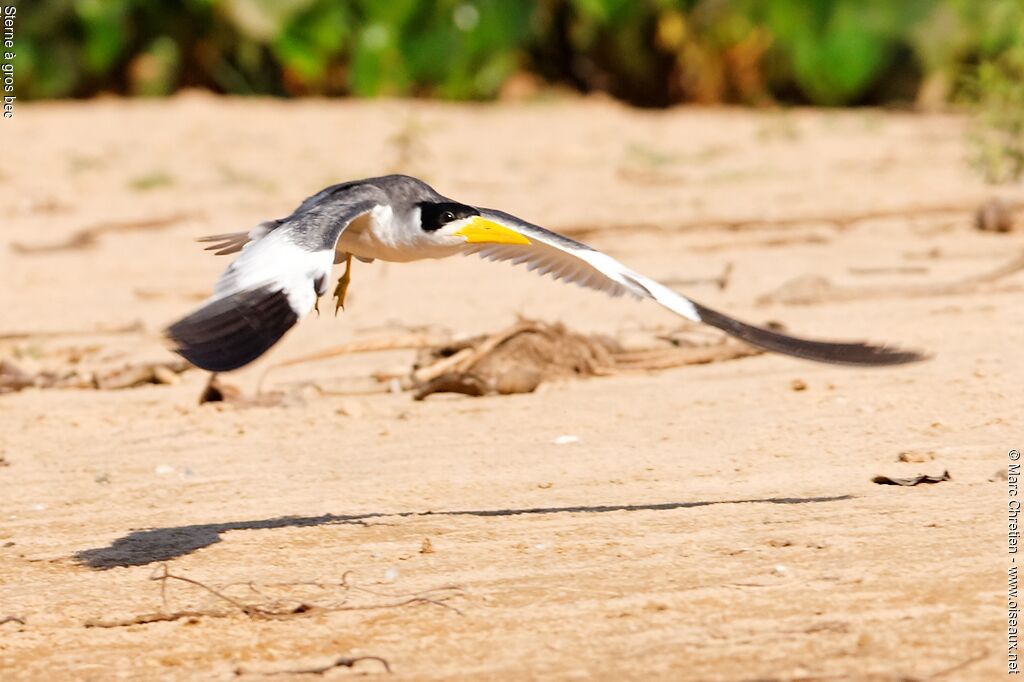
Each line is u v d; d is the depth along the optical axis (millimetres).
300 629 7656
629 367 13039
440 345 13359
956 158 26328
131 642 7613
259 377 13297
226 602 8062
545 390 12586
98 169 25953
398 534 9047
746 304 15438
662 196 22969
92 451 11297
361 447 11102
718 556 8375
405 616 7750
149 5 33844
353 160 26688
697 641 7215
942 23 34562
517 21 34625
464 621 7641
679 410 11711
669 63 35688
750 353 13398
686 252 18734
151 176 24922
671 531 8859
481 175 25188
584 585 8039
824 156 27234
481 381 12508
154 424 12031
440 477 10242
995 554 8188
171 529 9352
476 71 34812
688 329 14367
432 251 9164
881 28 34656
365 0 34062
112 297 17219
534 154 27609
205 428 11836
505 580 8180
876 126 31688
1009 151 23453
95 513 9773
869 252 18328
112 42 33375
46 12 33125
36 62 33250
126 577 8539
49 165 26281
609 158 27188
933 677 6645
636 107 35688
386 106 33844
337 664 7160
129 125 30797
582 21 35344
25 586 8461
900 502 9195
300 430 11664
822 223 20391
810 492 9523
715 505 9336
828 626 7309
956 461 10000
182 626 7781
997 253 17797
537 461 10531
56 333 15453
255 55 34250
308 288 7645
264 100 34281
